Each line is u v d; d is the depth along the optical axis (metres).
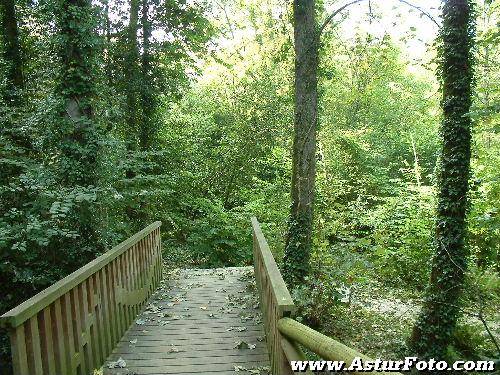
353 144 14.91
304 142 6.93
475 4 5.80
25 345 2.58
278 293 3.13
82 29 5.62
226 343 4.32
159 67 10.98
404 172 14.42
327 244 6.77
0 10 8.44
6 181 5.35
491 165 7.66
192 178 12.26
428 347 5.76
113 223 6.67
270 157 13.38
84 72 5.79
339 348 2.10
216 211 10.67
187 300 5.85
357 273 6.55
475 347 5.78
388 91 17.38
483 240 7.74
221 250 10.40
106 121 6.40
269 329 3.93
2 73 7.61
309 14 6.91
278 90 13.48
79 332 3.33
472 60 5.74
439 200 5.88
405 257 9.57
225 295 6.08
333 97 15.98
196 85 16.83
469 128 5.71
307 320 5.92
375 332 6.30
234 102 14.27
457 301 5.77
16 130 5.49
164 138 11.59
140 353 4.08
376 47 11.82
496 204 7.13
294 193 7.01
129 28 10.36
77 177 5.54
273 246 8.02
